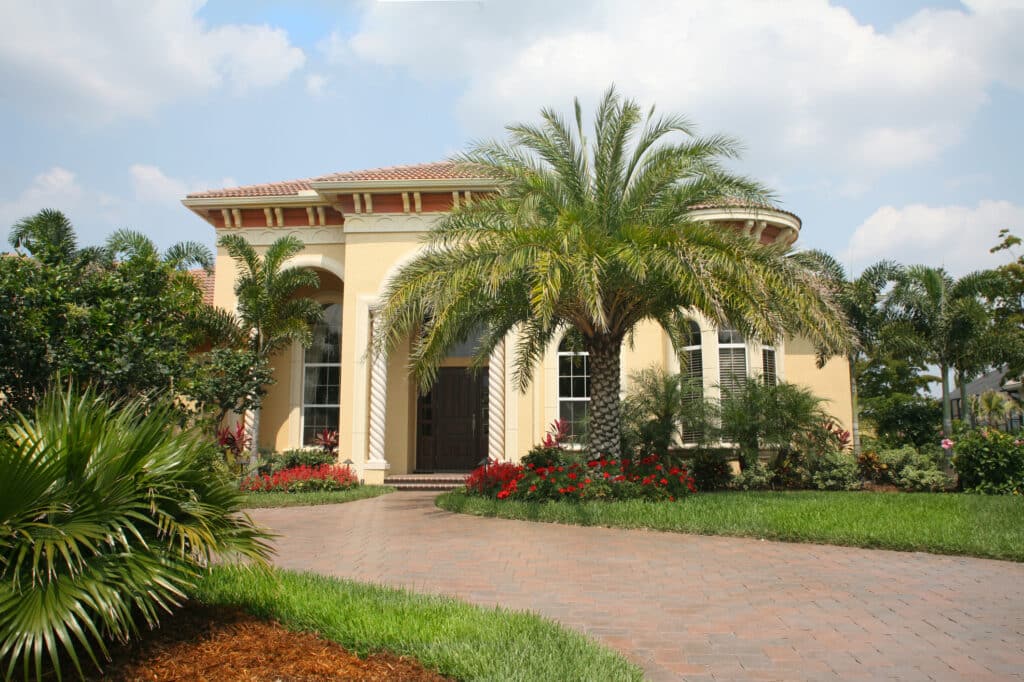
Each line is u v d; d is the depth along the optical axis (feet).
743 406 50.11
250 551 15.56
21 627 11.14
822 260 55.72
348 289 57.00
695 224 36.06
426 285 36.55
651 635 17.31
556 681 13.05
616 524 33.40
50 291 37.29
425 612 16.78
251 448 53.72
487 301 39.78
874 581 22.70
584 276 32.55
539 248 34.65
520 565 25.11
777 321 36.60
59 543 12.12
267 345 53.98
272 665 13.34
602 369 42.27
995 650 16.22
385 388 57.62
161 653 13.33
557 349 58.23
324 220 61.00
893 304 54.29
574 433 56.85
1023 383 77.66
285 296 56.08
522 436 55.83
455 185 55.42
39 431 14.56
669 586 22.08
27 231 49.47
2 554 12.26
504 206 39.01
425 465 63.87
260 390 51.47
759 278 33.88
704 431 51.19
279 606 16.26
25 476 12.31
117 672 12.46
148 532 14.46
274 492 47.32
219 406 49.14
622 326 42.32
